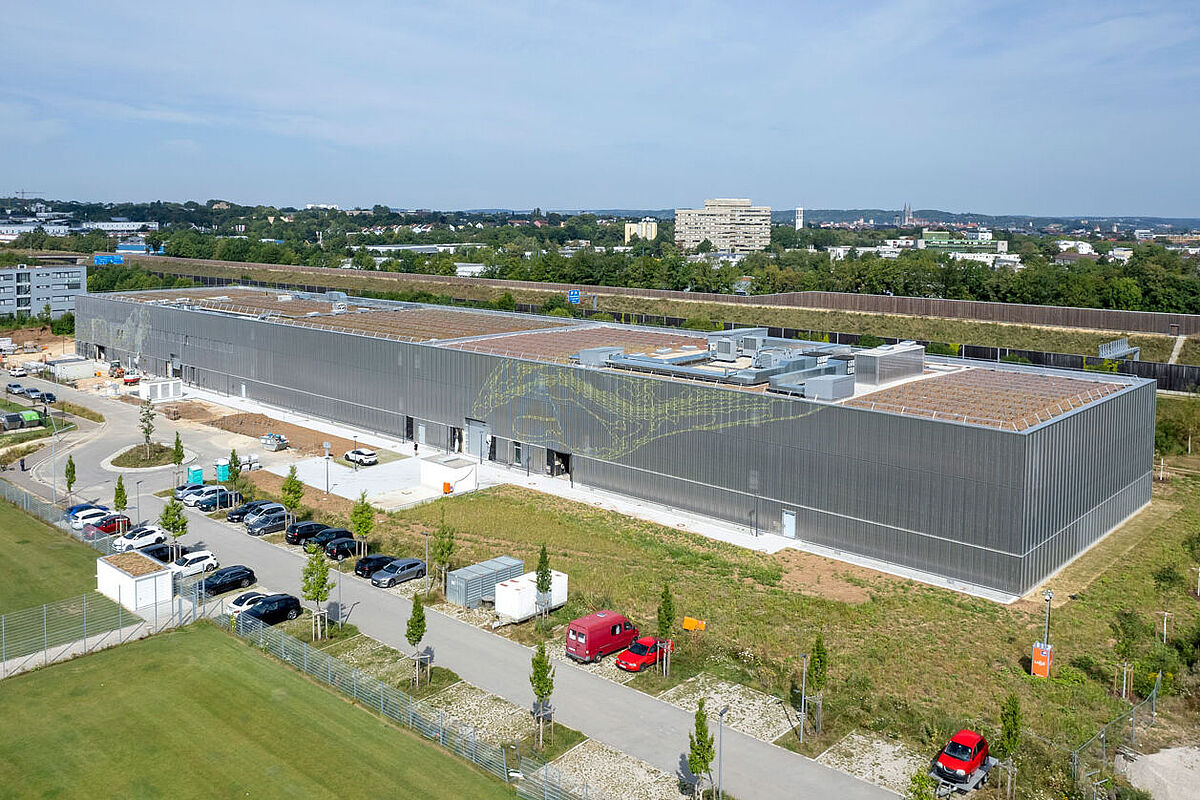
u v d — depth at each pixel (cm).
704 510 7300
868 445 6284
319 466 8738
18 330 17350
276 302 13425
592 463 8056
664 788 3756
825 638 5147
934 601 5653
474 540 6744
